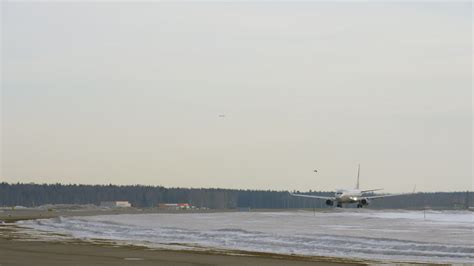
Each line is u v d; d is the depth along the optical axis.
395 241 78.12
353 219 174.25
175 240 80.81
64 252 62.09
